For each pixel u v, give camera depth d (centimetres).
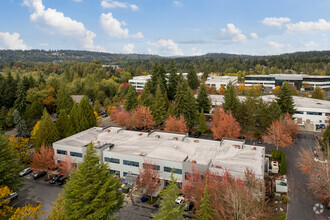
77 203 2511
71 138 5181
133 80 14438
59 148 4744
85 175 2616
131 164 4200
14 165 3731
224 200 2625
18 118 6500
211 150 4372
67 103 8494
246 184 3062
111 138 5166
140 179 3809
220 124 5656
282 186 3756
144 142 4862
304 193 3769
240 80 17738
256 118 6638
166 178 3959
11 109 7581
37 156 4375
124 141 4962
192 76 11050
